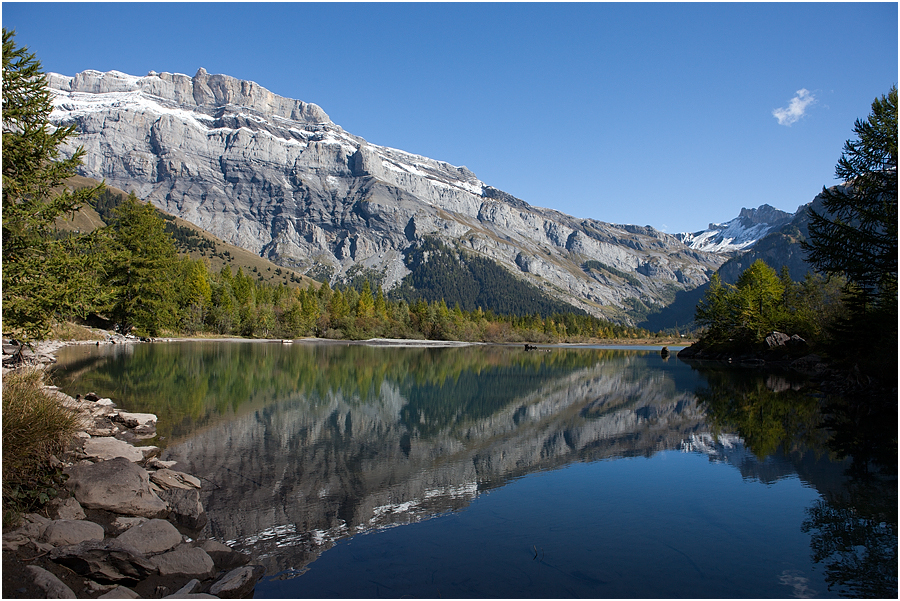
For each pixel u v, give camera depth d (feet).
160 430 50.83
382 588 22.34
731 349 226.17
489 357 225.76
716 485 39.45
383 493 35.86
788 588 23.52
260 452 45.11
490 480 40.04
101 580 20.10
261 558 24.99
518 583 23.20
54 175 52.75
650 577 24.22
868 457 48.47
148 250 170.30
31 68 52.01
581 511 33.17
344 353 212.64
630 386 110.93
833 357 107.86
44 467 27.53
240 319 312.91
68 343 141.49
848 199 78.54
